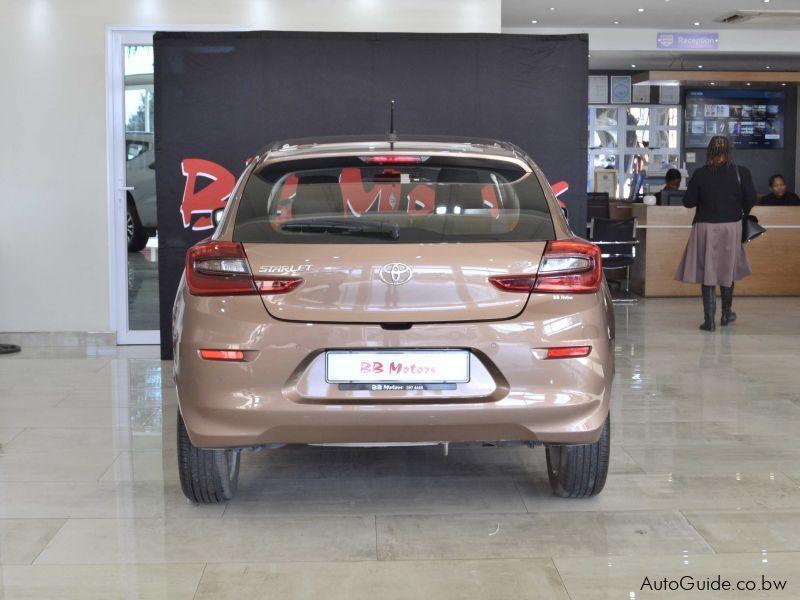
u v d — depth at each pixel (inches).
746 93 690.8
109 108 270.1
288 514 130.3
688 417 186.5
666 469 151.2
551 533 122.5
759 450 162.4
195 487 129.8
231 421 113.8
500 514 129.9
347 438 114.7
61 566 112.6
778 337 289.9
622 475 147.9
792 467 152.3
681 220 400.2
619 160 681.6
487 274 113.1
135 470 151.6
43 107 270.1
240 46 246.7
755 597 103.1
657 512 130.5
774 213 401.7
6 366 243.8
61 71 269.3
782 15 483.2
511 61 250.4
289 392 113.2
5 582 108.0
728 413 189.8
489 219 118.6
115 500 136.9
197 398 114.6
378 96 249.8
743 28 542.6
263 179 124.6
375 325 112.4
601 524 125.8
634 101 677.9
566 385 114.1
